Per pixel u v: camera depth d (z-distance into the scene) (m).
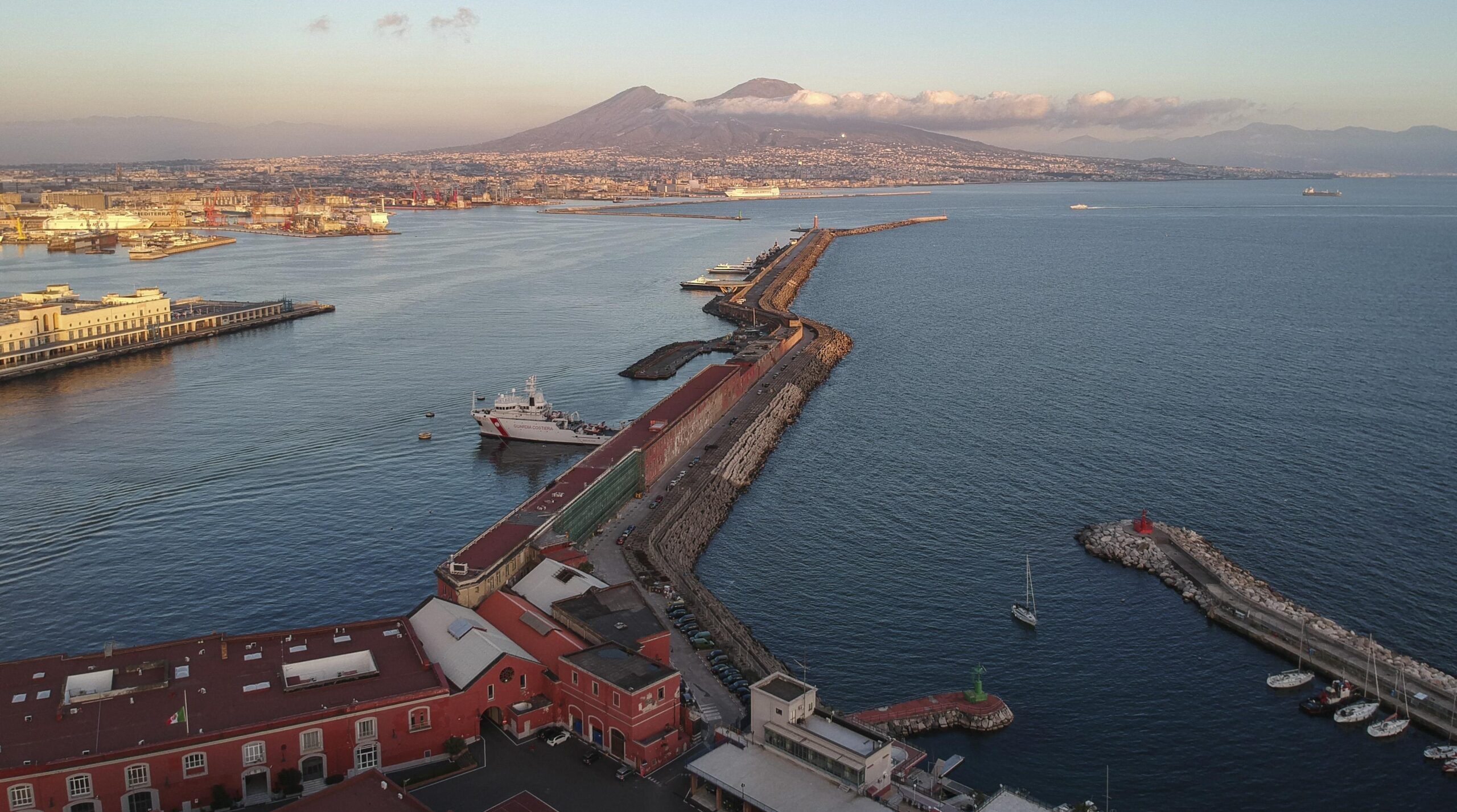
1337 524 168.62
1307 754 107.69
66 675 98.38
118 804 86.88
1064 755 107.94
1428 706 113.25
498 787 94.06
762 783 90.44
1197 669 124.19
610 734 99.19
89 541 164.00
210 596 144.88
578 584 122.94
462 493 190.25
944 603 141.62
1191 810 99.69
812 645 129.75
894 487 189.75
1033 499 181.50
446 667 104.06
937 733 111.38
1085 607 140.00
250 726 90.31
